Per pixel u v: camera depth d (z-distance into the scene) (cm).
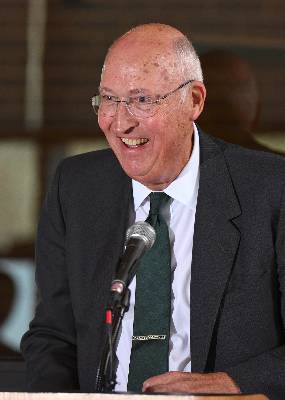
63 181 727
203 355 659
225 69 998
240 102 993
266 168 693
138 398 529
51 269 719
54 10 1050
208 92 997
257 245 671
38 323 717
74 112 1054
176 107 652
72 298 702
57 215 722
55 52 1053
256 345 665
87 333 689
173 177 684
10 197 1053
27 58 1054
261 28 1019
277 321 675
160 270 675
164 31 655
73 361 705
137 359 663
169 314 669
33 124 1055
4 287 1037
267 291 670
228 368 644
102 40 1049
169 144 657
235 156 703
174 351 666
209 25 1027
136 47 644
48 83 1055
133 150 652
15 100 1055
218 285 668
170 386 611
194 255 676
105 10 1046
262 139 998
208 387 623
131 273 573
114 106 644
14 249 1046
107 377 565
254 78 1005
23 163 1055
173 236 686
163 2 1037
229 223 679
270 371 646
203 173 691
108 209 705
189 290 676
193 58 665
